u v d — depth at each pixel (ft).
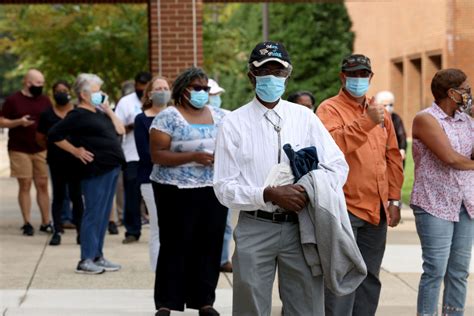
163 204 41.60
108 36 127.44
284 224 30.42
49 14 128.67
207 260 41.60
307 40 186.19
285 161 30.42
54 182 63.31
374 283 37.22
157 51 82.53
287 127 30.76
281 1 109.70
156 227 48.32
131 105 66.13
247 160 30.37
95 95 52.31
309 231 29.99
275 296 47.50
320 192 29.58
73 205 63.46
